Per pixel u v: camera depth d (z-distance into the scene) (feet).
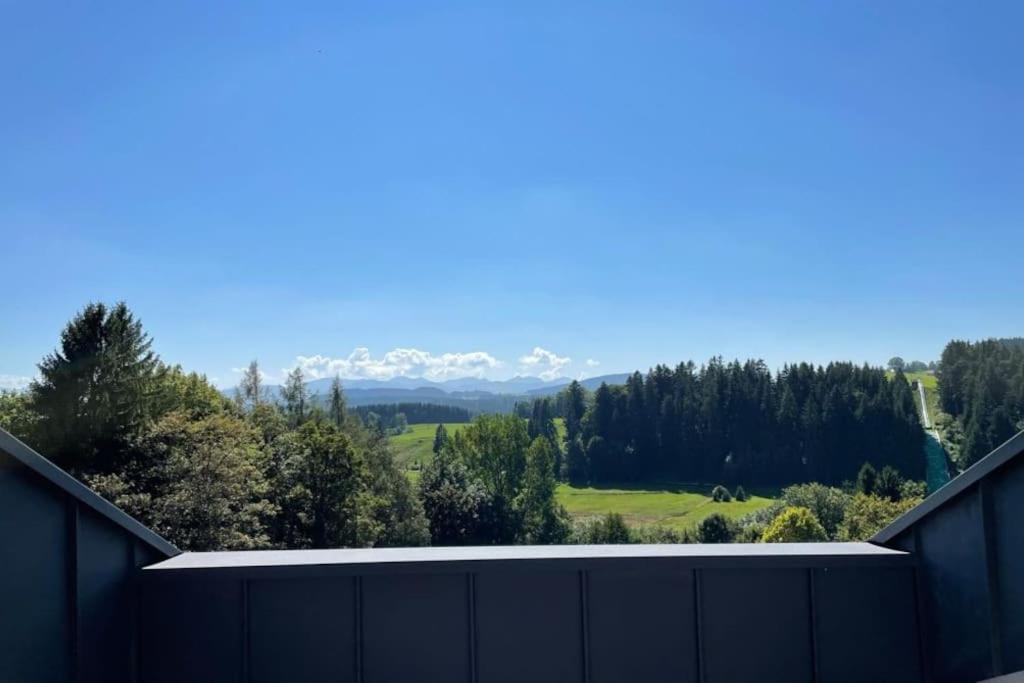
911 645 14.89
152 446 99.35
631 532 209.97
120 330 116.16
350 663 14.70
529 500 204.03
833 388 232.53
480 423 210.38
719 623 14.88
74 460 104.53
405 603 14.75
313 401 192.03
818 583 15.05
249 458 109.19
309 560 14.84
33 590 11.82
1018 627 12.19
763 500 245.04
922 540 14.90
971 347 180.04
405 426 410.93
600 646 14.69
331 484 127.65
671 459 289.53
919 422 204.33
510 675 14.64
